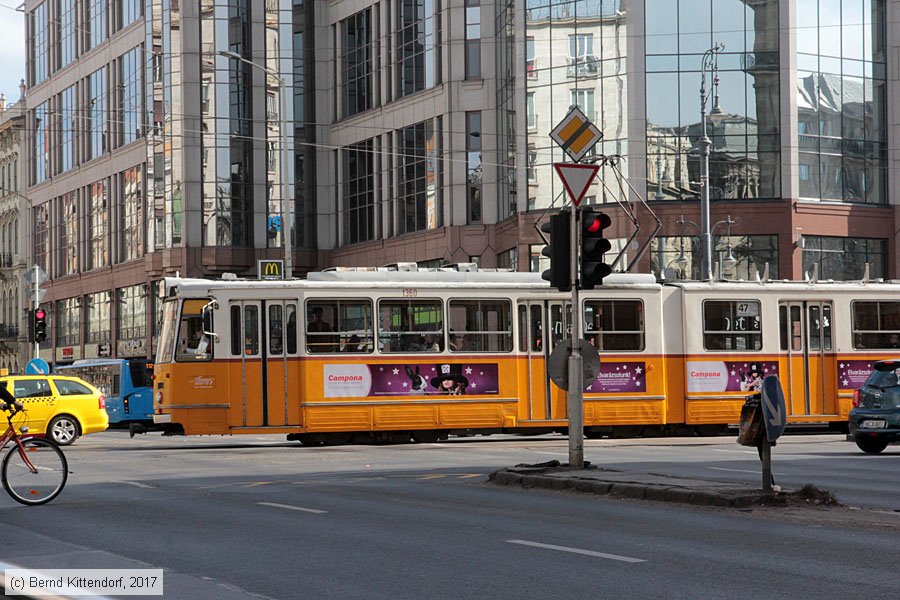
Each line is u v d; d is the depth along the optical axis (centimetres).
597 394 3139
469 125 6300
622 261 5453
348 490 1855
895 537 1278
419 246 6575
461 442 3147
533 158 5722
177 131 7225
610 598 951
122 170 8106
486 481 1944
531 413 3112
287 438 3331
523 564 1117
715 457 2478
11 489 1661
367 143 7094
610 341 3161
